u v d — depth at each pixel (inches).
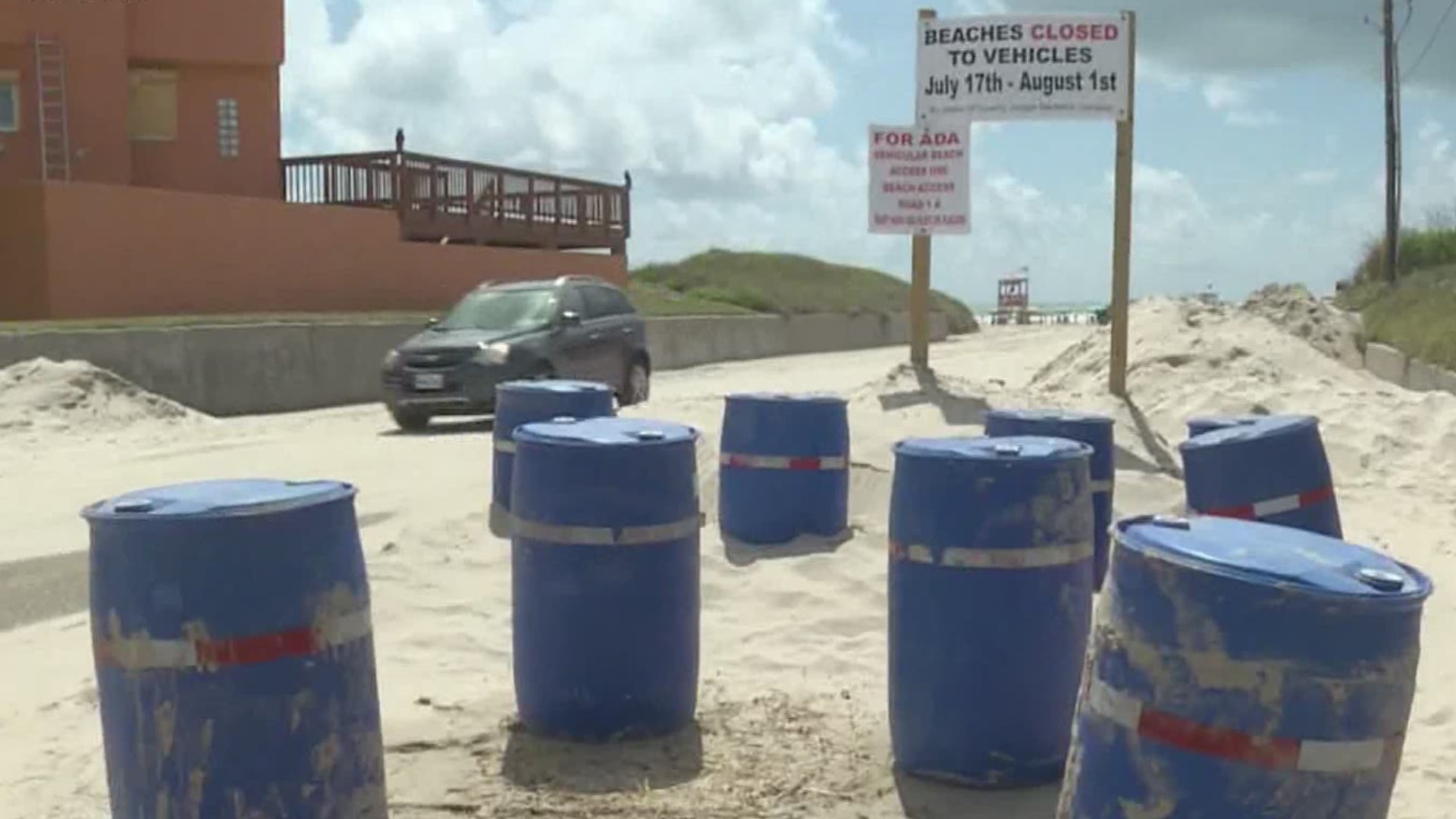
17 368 719.1
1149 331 689.6
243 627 158.9
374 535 396.8
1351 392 594.2
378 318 1042.1
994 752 207.6
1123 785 137.3
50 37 1150.3
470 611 317.7
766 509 373.7
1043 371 745.6
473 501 447.2
